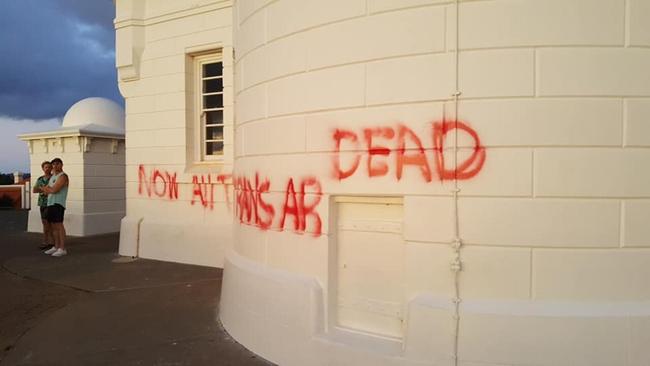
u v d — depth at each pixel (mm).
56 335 5188
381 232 4016
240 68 5227
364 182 3928
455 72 3600
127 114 9836
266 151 4641
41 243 11938
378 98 3852
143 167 9633
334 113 4066
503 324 3463
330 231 4145
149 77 9500
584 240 3469
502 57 3521
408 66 3740
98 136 13203
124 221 9875
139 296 6742
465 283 3596
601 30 3449
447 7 3625
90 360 4516
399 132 3779
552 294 3488
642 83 3465
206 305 6250
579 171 3469
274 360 4367
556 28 3465
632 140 3471
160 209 9422
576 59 3457
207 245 8766
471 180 3576
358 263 4109
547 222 3488
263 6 4637
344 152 4023
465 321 3525
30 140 14023
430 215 3682
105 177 13586
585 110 3459
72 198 13188
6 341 5172
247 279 4766
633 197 3475
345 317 4160
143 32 9516
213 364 4367
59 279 7859
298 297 4199
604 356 3387
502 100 3521
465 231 3592
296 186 4328
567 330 3404
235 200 5465
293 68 4320
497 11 3525
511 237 3520
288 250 4395
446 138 3629
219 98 9234
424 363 3600
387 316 3977
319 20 4121
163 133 9352
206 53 9078
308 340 4102
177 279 7727
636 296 3479
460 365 3527
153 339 5020
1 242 12203
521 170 3504
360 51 3920
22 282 7734
